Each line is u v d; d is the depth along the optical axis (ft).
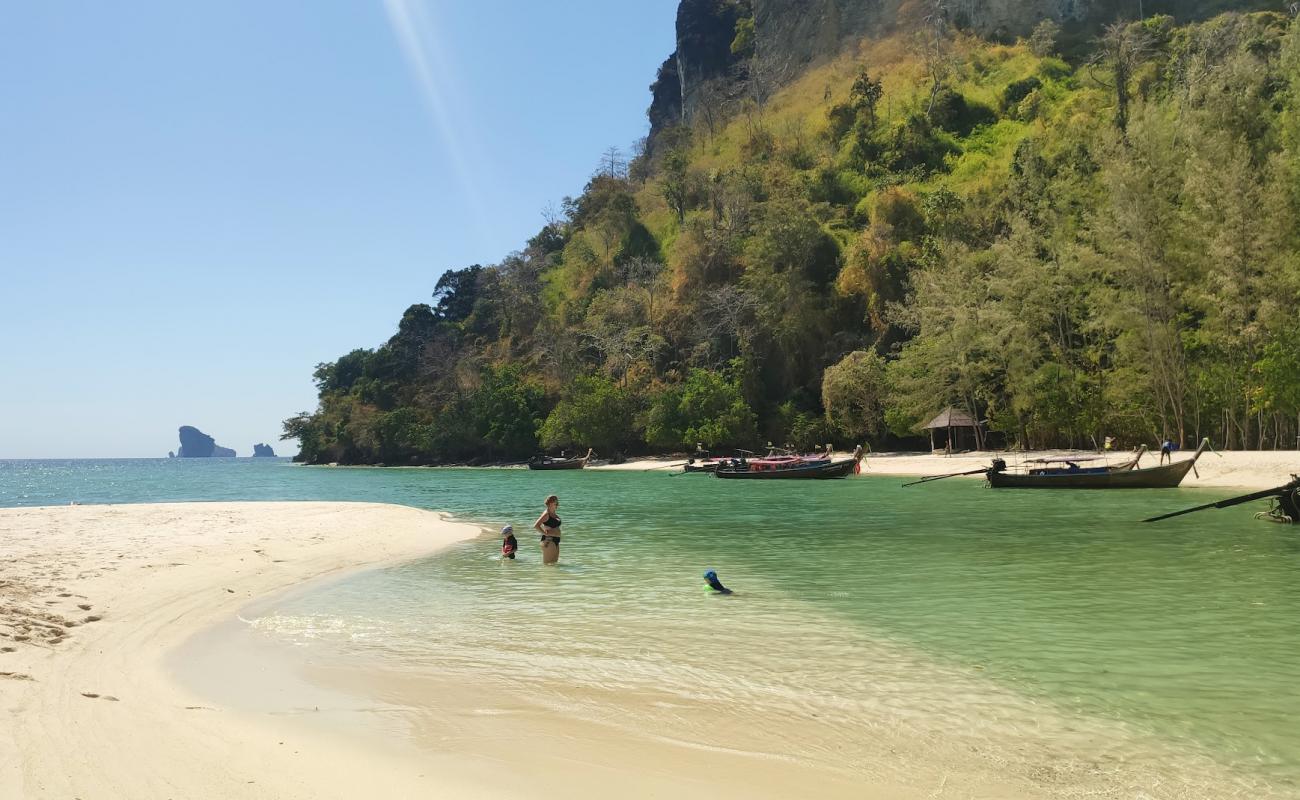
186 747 20.33
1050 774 19.76
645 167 454.81
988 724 23.24
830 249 256.52
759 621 36.81
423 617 38.40
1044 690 26.27
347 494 158.30
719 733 22.67
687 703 25.34
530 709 24.77
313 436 418.31
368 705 24.98
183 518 82.53
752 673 28.55
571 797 18.06
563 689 26.81
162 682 26.71
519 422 297.33
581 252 379.14
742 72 447.42
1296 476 71.20
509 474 242.58
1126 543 61.36
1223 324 133.18
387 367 406.00
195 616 38.04
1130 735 22.31
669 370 270.87
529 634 34.76
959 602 40.50
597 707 24.98
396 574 51.65
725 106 418.51
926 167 276.00
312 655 31.35
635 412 259.80
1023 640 32.73
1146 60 248.93
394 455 359.87
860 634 34.09
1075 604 39.65
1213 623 35.27
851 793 18.62
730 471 170.60
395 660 30.60
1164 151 151.12
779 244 250.98
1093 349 166.50
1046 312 170.60
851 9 396.37
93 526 73.31
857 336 230.89
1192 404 143.74
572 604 41.24
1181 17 289.94
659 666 29.55
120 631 33.68
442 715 24.11
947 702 25.21
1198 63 196.03
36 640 30.66
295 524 78.48
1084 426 163.84
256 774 18.72
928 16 354.13
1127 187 144.56
